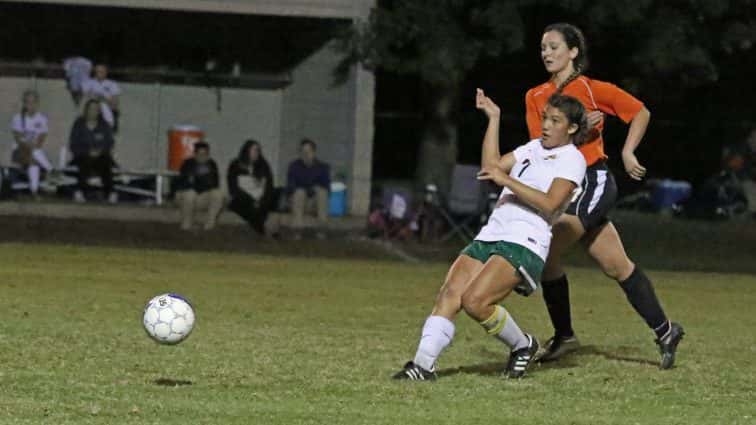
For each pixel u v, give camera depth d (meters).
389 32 62.72
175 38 66.69
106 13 66.00
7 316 31.36
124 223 59.75
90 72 65.06
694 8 63.53
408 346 28.47
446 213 60.19
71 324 30.38
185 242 55.41
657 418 21.23
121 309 33.72
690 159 81.31
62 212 60.69
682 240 64.88
